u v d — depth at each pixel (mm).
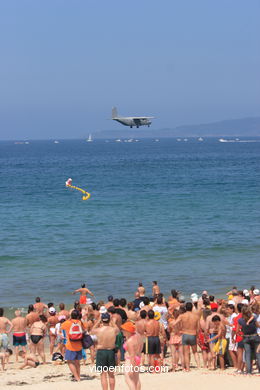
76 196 192625
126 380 32688
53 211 154500
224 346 42781
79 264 92312
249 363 39938
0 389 38688
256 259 94500
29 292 76375
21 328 50406
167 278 83250
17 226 129250
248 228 123500
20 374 45000
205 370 43125
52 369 46750
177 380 38750
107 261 94375
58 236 116562
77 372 40219
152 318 42125
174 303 52812
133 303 53812
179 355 47188
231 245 105750
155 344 41750
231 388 36656
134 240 111438
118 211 152625
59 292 76500
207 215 143125
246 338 40000
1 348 50906
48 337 59281
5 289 77688
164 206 162250
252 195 188500
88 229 124312
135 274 85750
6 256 98438
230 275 84625
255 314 41031
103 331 34531
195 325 42375
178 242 109062
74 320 39781
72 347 39594
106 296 74625
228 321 43375
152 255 98188
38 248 105062
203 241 109750
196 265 91000
